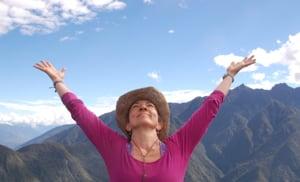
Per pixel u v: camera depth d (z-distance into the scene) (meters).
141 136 2.25
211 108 2.37
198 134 2.29
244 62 2.62
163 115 2.33
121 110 2.35
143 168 2.14
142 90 2.34
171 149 2.22
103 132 2.29
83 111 2.37
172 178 2.12
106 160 2.23
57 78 2.58
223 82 2.54
